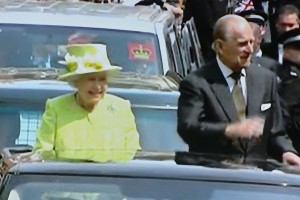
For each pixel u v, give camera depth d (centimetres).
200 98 1862
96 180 1410
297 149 2234
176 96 2050
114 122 1770
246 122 1814
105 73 1742
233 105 1869
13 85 2028
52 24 2466
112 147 1733
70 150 1572
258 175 1448
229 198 1397
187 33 2927
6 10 2523
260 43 2817
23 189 1397
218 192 1404
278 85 2214
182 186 1405
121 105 1781
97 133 1758
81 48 1744
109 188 1400
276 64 2364
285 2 3403
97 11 2577
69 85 1938
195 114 1852
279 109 1912
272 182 1432
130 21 2508
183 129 1853
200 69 1883
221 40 1866
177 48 2661
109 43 2442
